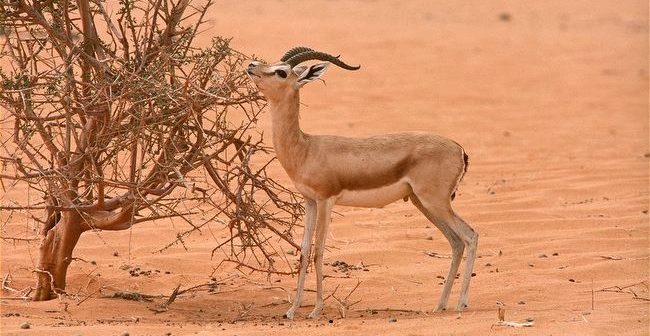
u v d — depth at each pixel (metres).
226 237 30.78
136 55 23.12
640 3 126.88
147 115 22.64
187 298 25.19
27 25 23.17
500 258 29.39
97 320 22.39
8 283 25.67
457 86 64.44
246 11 96.62
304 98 56.50
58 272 24.27
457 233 23.48
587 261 28.81
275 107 23.09
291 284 26.70
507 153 45.53
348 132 48.25
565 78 70.56
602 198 37.19
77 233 24.14
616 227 32.47
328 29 84.19
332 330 21.09
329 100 56.44
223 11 94.56
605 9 121.62
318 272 23.19
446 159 23.39
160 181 23.45
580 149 46.94
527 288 25.80
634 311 23.02
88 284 25.66
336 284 26.64
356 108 54.72
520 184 38.88
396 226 32.62
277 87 22.94
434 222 24.14
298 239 30.83
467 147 46.81
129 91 21.84
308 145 23.12
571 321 21.81
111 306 23.62
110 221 23.42
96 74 23.27
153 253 29.03
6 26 23.38
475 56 77.75
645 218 33.78
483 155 44.91
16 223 30.34
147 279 26.70
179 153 23.30
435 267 28.42
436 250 30.39
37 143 37.69
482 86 65.12
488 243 31.00
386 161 23.20
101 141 22.80
